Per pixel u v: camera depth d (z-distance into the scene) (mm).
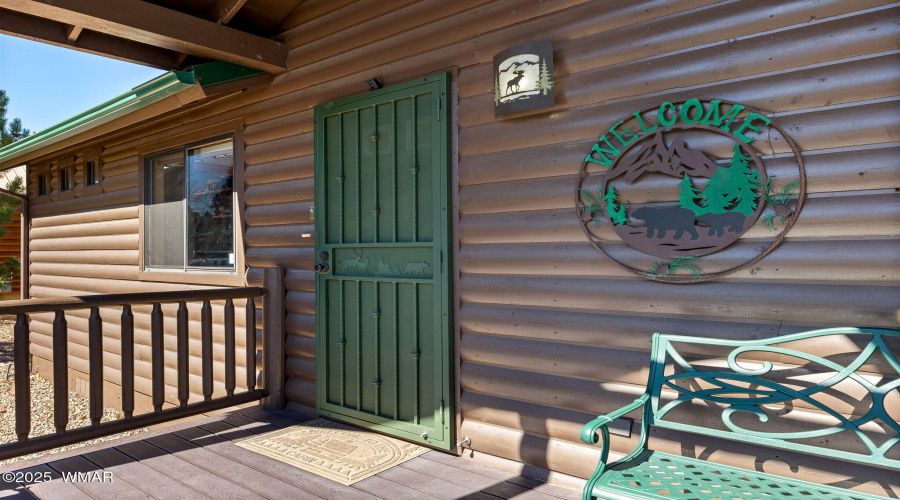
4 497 2852
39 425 6641
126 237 6496
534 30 3111
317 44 4148
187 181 5543
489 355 3303
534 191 3117
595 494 2059
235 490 2914
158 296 3758
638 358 2791
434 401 3520
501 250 3254
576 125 2963
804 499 1985
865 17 2250
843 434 2287
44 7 3070
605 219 2873
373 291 3838
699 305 2615
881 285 2242
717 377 2416
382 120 3795
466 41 3393
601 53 2887
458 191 3443
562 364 3025
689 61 2633
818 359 2248
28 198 8906
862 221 2256
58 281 8055
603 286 2891
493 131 3273
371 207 3863
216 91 4160
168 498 2828
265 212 4656
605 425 2230
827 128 2316
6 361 9906
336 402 4102
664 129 2678
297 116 4352
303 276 4352
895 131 2197
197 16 4023
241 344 4961
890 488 2189
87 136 5668
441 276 3463
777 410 2438
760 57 2459
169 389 5844
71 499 2818
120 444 3592
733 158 2510
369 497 2820
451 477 3090
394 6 3701
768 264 2453
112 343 6809
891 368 2205
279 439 3684
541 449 3072
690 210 2611
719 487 2078
